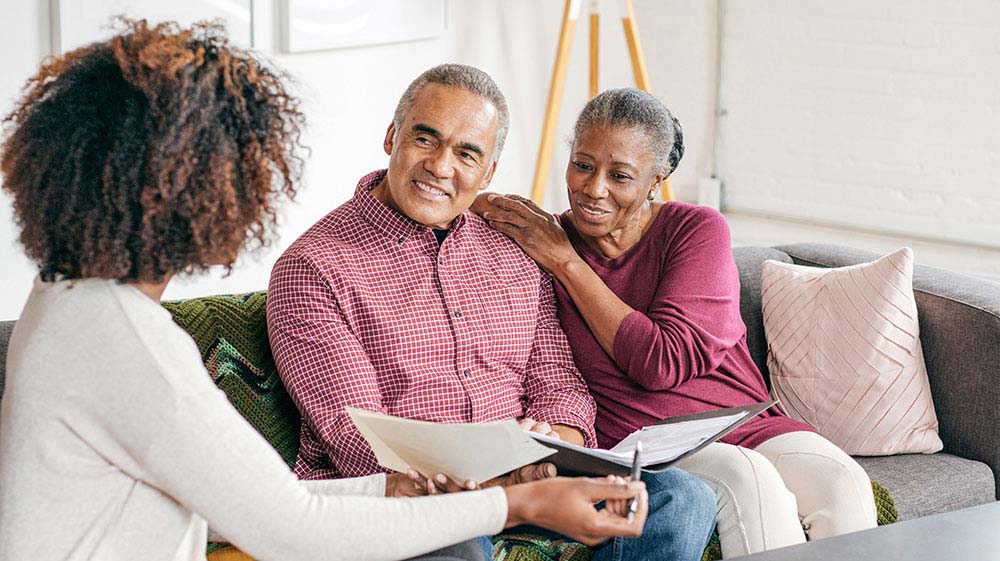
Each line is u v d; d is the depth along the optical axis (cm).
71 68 123
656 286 232
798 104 493
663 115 228
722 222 234
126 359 122
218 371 198
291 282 196
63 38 323
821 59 482
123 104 121
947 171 457
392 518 136
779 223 507
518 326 216
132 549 126
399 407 200
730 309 230
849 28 472
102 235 121
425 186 202
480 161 205
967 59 443
